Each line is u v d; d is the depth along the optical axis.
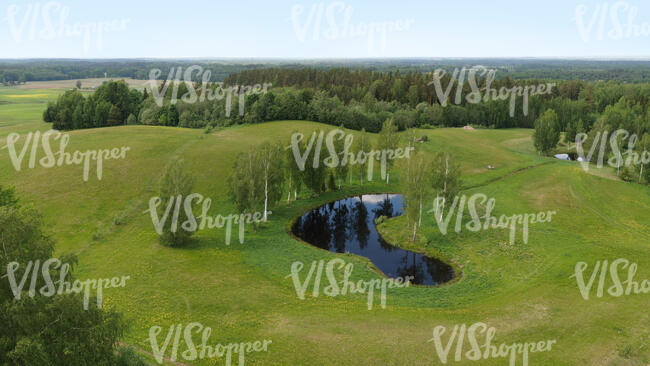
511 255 49.72
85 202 62.09
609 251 47.22
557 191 73.56
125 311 34.72
